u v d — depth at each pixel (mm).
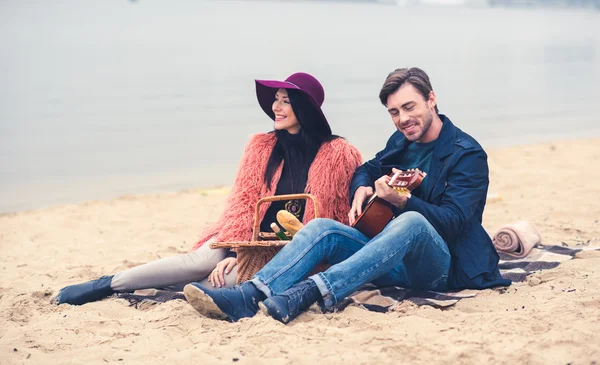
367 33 55156
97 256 5879
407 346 3271
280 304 3631
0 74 22984
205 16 87312
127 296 4391
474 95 19344
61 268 5426
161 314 4004
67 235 6781
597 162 9539
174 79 22312
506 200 7312
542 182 8188
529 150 10812
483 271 4066
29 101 17625
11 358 3447
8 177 10273
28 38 41406
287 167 4480
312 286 3686
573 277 4324
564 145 11250
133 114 15867
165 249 6051
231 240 4324
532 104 17812
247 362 3229
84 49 33906
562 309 3646
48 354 3500
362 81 21812
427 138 4121
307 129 4391
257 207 4141
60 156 11680
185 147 12359
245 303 3742
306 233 3826
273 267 3760
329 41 43000
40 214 7824
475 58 31781
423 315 3756
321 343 3385
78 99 18062
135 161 11320
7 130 13906
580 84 22234
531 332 3404
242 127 14211
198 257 4328
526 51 36875
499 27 76875
